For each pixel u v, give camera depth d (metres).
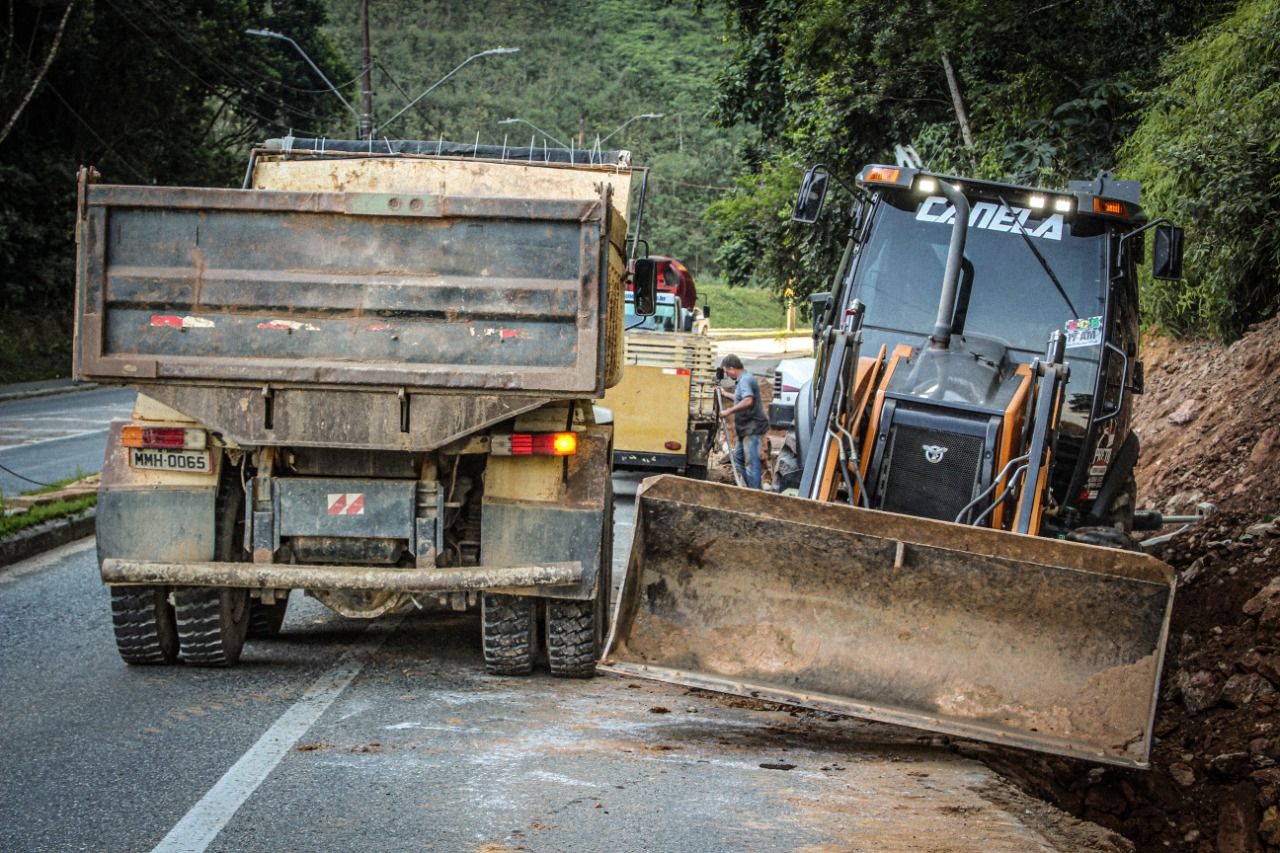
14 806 7.35
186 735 8.88
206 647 10.66
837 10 26.72
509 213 9.73
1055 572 8.64
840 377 10.47
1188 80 21.72
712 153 152.38
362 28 46.19
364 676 10.84
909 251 12.04
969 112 27.78
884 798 7.84
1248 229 19.20
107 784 7.77
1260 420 16.94
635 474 29.61
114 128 62.44
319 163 13.14
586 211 9.70
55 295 60.75
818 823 7.24
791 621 9.14
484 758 8.45
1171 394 22.00
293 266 9.90
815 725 10.05
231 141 80.44
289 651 11.87
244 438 9.96
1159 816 9.64
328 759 8.35
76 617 13.21
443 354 9.86
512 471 10.44
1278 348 18.02
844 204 30.55
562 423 10.38
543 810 7.39
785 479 11.83
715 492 8.93
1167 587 8.49
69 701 9.81
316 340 9.91
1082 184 11.83
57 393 52.16
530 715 9.67
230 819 7.14
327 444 9.95
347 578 10.05
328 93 87.88
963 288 11.82
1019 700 8.76
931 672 8.92
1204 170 19.20
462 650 12.06
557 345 9.84
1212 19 23.50
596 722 9.58
